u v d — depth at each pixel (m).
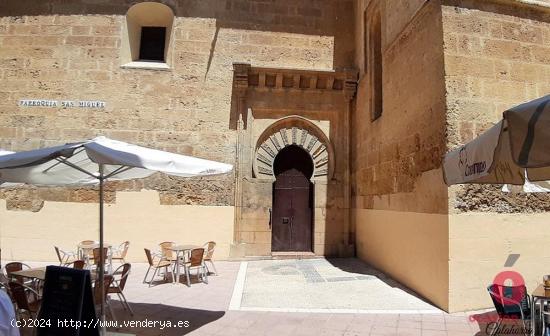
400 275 8.95
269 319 6.36
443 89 7.25
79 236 11.71
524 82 7.71
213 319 6.34
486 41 7.60
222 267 10.96
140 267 11.00
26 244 11.65
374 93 11.42
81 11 12.52
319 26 13.45
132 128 12.14
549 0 8.11
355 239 12.78
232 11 13.03
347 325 6.09
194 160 5.71
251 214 12.50
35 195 11.80
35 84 12.18
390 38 9.99
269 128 12.94
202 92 12.48
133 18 12.98
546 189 5.88
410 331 5.82
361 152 12.34
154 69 12.41
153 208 11.91
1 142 11.93
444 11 7.48
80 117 12.08
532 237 7.24
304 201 13.16
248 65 12.38
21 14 12.48
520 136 2.86
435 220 7.35
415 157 8.32
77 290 4.61
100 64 12.31
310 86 13.08
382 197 10.30
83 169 5.66
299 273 10.12
